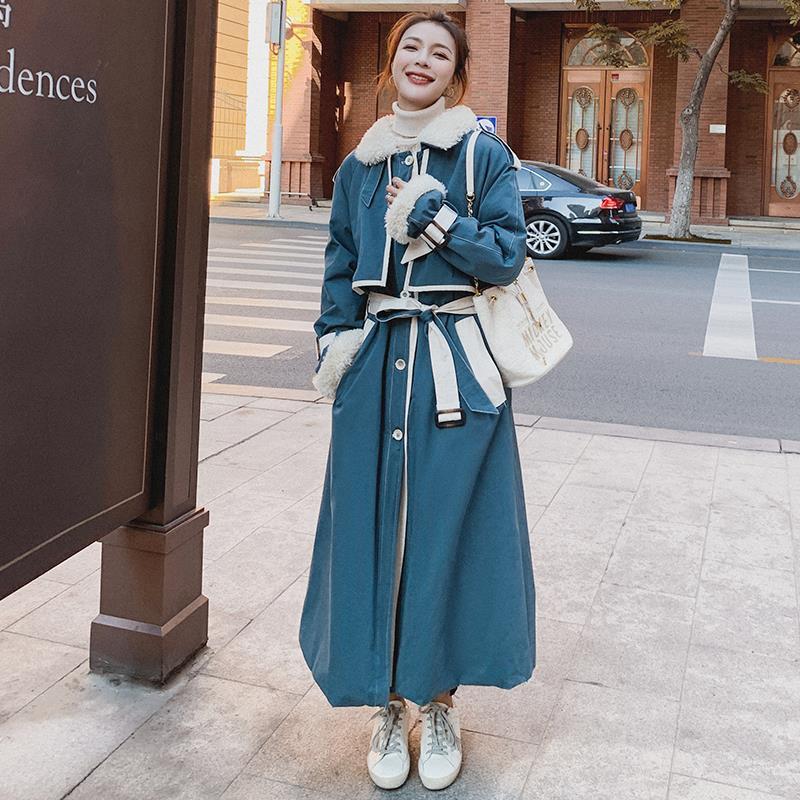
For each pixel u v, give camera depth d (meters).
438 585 2.38
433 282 2.38
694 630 3.32
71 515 2.41
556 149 22.92
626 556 3.95
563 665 3.08
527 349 2.43
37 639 3.15
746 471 5.12
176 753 2.58
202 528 3.03
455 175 2.38
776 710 2.84
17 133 2.06
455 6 21.75
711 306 10.84
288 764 2.55
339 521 2.44
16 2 2.00
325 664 2.48
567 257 15.42
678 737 2.70
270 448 5.33
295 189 23.81
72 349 2.34
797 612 3.47
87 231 2.32
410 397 2.39
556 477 4.96
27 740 2.61
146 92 2.47
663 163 22.39
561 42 22.53
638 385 7.27
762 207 22.61
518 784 2.48
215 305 10.02
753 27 21.86
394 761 2.48
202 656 3.07
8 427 2.17
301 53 23.22
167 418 2.76
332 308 2.54
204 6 2.65
